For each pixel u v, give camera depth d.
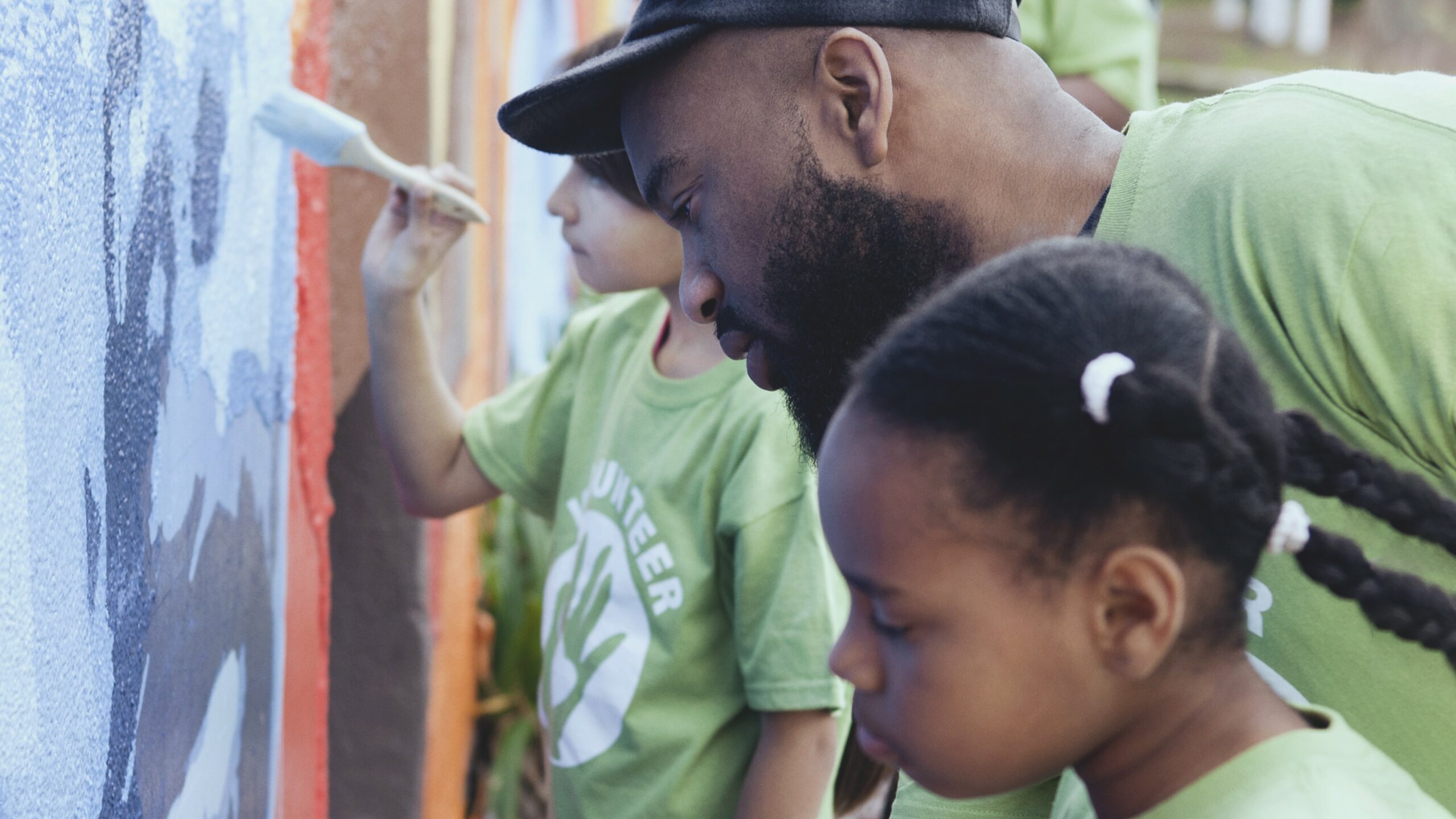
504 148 3.28
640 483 1.62
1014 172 1.20
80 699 0.92
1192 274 1.05
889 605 0.79
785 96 1.22
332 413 2.03
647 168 1.30
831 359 1.26
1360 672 0.99
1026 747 0.79
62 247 0.87
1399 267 0.95
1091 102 3.01
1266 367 1.01
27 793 0.82
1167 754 0.80
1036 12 3.02
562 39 4.16
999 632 0.77
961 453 0.76
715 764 1.58
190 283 1.22
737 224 1.25
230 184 1.37
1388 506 0.89
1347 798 0.75
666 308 1.79
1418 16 11.05
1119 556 0.75
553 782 1.69
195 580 1.25
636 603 1.59
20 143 0.80
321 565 1.92
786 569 1.50
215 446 1.32
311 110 1.51
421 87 2.06
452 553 2.54
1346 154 0.99
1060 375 0.75
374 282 1.76
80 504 0.92
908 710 0.80
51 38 0.85
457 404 1.89
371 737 2.20
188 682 1.23
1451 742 0.98
